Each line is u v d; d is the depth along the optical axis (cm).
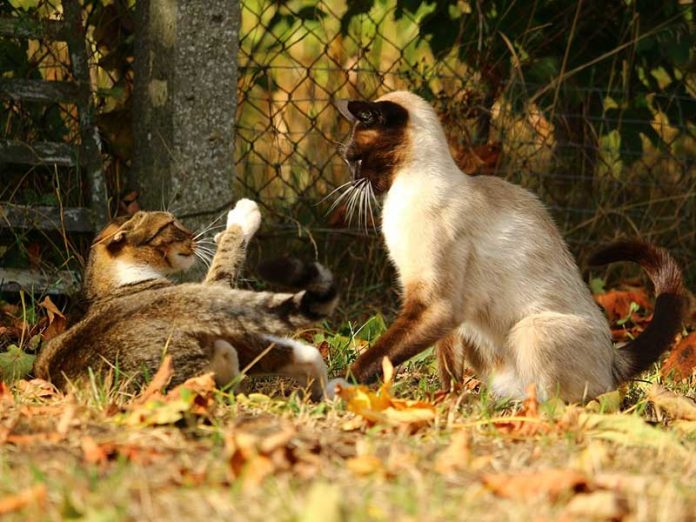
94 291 914
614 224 1386
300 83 1305
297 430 687
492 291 905
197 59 1094
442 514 516
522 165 1345
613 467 629
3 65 1181
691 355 1017
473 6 1354
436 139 927
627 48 1380
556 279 911
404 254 899
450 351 938
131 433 655
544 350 874
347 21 1349
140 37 1139
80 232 1154
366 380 869
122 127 1184
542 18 1377
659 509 531
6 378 873
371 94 1347
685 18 1380
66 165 1146
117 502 526
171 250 922
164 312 802
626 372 926
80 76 1128
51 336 981
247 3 1469
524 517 513
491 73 1337
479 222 906
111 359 794
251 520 505
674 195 1398
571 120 1381
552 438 699
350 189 959
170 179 1114
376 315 1124
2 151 1130
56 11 1163
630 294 1259
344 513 502
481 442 694
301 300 777
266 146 1355
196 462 605
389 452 645
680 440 720
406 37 1435
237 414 733
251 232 931
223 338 802
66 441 644
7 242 1166
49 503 532
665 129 1433
